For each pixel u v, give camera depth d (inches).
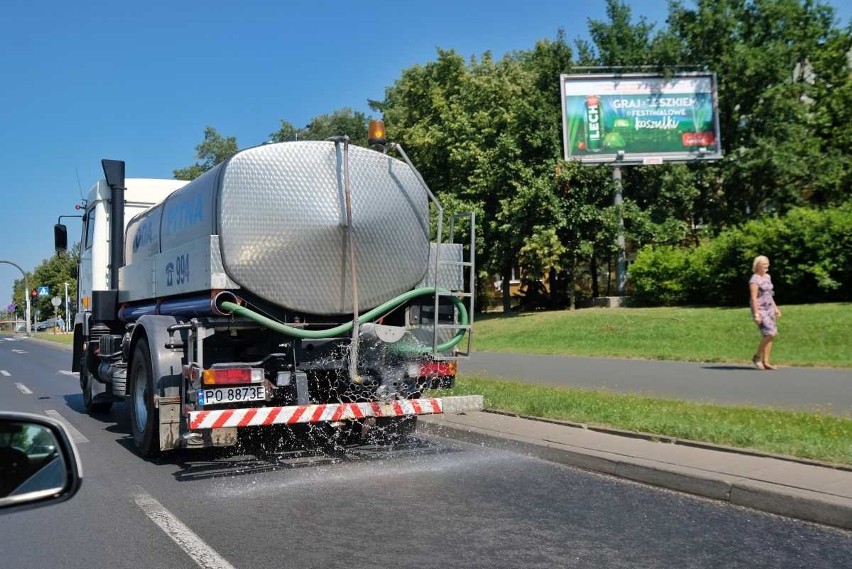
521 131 1100.5
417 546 204.7
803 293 797.9
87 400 480.4
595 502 245.8
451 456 319.6
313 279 299.6
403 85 1451.8
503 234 1106.1
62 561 199.3
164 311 345.7
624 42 1158.3
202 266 293.1
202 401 277.0
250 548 205.6
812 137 1076.5
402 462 309.3
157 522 231.9
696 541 205.5
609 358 625.6
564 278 1213.7
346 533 217.3
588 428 337.1
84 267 507.5
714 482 244.8
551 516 231.0
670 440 302.5
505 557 195.3
